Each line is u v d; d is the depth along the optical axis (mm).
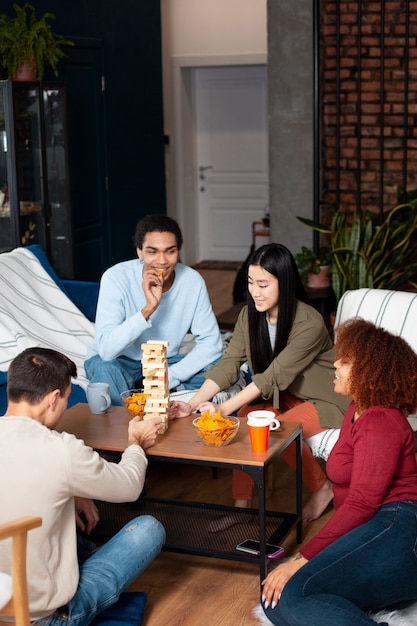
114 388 3330
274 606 2367
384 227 4883
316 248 5434
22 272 4160
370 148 6707
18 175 5195
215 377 3172
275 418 2949
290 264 3020
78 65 6504
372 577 2273
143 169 7402
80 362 3900
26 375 2242
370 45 6531
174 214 8789
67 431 2760
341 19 6512
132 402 2828
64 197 5668
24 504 2152
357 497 2311
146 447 2621
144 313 3236
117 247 7125
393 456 2297
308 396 3189
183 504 3035
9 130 5113
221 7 8094
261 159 8742
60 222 5652
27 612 1982
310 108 5531
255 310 3102
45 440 2193
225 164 8883
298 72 5504
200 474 3672
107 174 6918
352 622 2180
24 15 5324
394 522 2309
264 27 8000
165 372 2748
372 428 2318
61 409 2309
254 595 2730
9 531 1870
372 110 6637
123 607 2557
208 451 2590
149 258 3275
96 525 2879
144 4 7195
